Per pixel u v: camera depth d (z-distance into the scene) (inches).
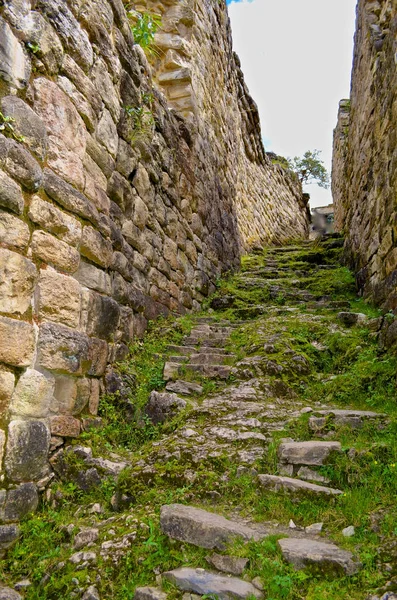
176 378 159.2
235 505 102.0
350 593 74.8
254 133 446.3
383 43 216.5
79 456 113.7
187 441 123.1
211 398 150.7
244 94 414.3
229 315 233.8
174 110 235.9
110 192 152.3
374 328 177.3
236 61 403.5
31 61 106.5
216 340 190.1
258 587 78.4
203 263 260.5
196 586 79.3
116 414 136.1
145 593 80.9
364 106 250.4
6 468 93.6
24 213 101.0
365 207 233.9
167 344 181.9
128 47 170.9
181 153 233.8
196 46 264.5
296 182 621.9
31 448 100.0
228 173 334.6
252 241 409.1
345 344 172.1
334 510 95.0
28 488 99.1
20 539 95.3
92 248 130.8
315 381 158.2
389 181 182.1
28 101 105.6
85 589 83.7
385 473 100.3
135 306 170.7
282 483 102.4
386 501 93.9
